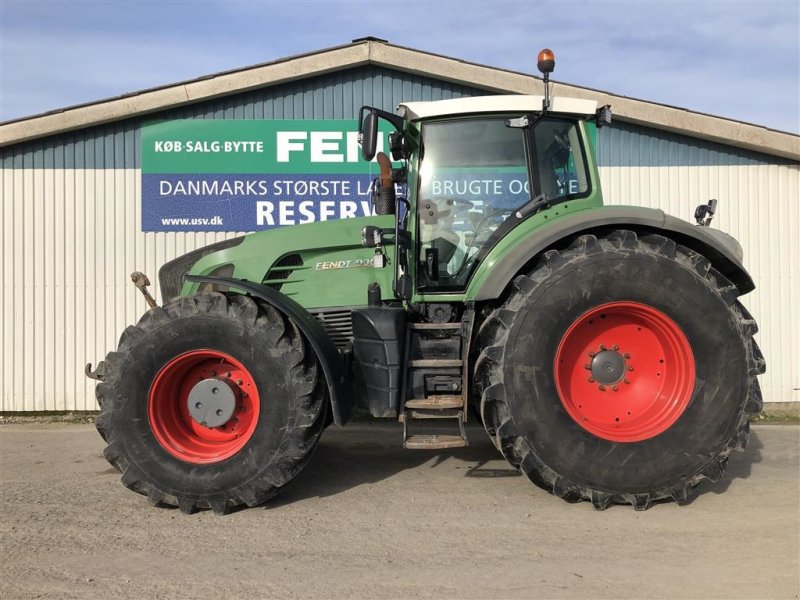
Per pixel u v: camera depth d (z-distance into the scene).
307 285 4.57
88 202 7.29
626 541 3.32
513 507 3.86
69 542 3.37
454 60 7.18
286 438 3.75
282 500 4.05
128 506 3.94
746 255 7.49
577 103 4.31
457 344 4.08
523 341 3.74
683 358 3.79
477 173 4.31
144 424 3.81
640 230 3.98
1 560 3.15
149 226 7.33
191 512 3.80
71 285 7.29
